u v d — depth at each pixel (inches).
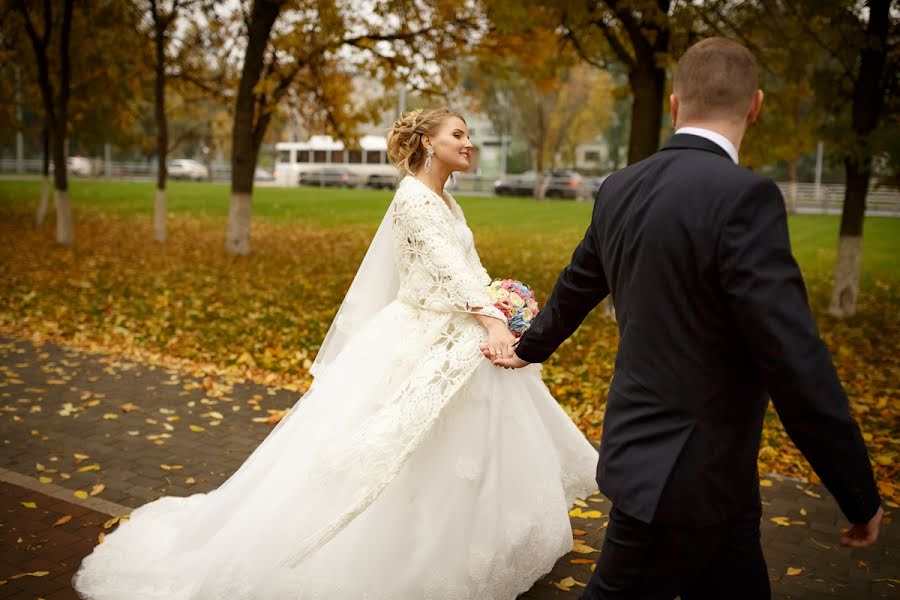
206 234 761.0
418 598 103.3
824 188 1397.6
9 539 134.3
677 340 67.7
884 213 1197.1
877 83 368.8
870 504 61.4
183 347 296.7
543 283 508.1
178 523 132.6
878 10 359.9
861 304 457.4
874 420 229.5
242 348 297.7
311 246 671.1
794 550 142.3
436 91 535.5
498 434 109.0
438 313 109.8
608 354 310.5
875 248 729.0
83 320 339.3
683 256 66.3
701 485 67.7
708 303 66.0
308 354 291.6
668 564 70.8
